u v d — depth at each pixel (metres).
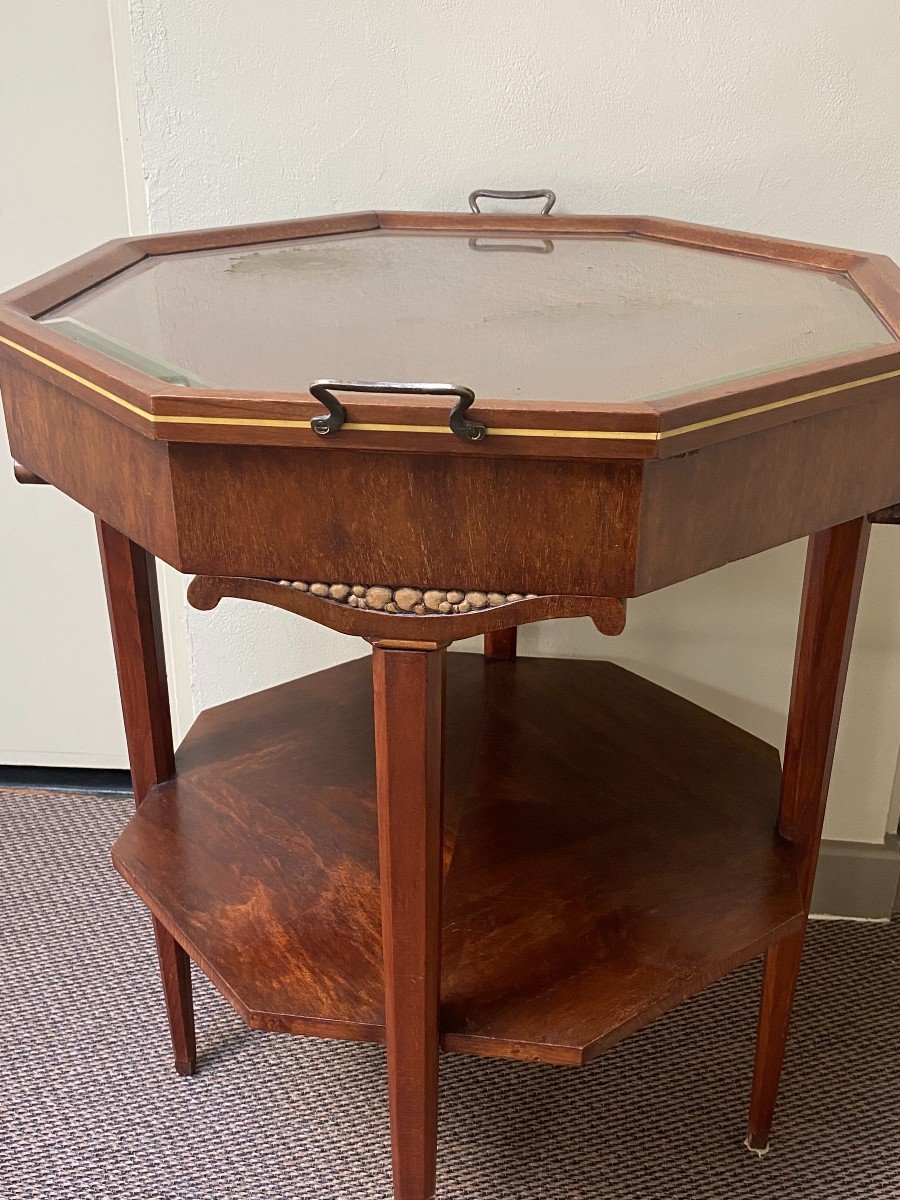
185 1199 1.15
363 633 0.71
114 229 1.50
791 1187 1.17
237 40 1.21
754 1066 1.18
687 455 0.65
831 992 1.43
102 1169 1.18
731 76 1.19
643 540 0.65
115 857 1.07
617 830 1.11
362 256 1.08
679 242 1.16
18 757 1.84
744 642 1.45
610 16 1.17
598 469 0.63
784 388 0.67
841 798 1.52
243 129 1.25
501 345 0.77
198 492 0.67
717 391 0.65
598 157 1.24
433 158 1.25
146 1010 1.39
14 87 1.42
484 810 1.14
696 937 0.97
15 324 0.77
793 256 1.07
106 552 1.05
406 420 0.62
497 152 1.25
